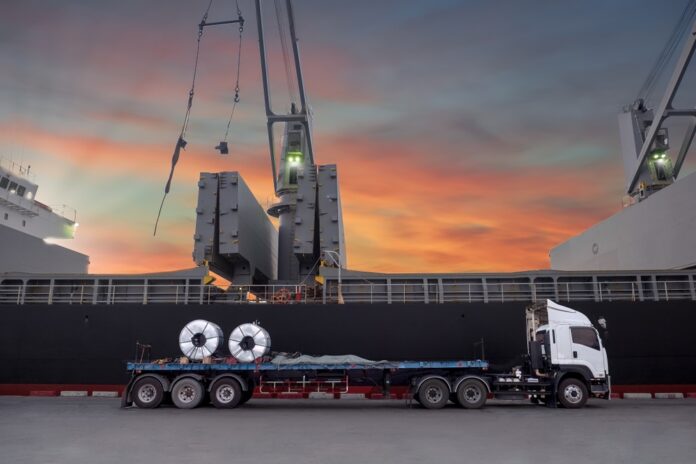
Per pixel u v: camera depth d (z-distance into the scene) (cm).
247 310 2442
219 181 2761
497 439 1219
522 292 2688
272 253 3684
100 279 2669
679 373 2391
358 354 2400
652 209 3173
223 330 2422
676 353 2402
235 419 1590
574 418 1616
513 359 2384
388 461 971
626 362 2400
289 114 3419
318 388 1978
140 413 1742
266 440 1200
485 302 2491
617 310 2448
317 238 2991
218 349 2048
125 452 1052
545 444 1151
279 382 1980
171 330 2427
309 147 3497
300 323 2428
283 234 3359
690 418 1606
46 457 1000
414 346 2403
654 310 2441
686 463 956
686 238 2850
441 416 1677
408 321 2423
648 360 2398
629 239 3403
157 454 1033
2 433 1298
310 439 1216
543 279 2725
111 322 2445
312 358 2002
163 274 2630
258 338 1988
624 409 1872
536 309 2119
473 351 2395
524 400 2225
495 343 2400
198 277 2612
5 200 3369
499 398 1962
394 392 2250
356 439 1216
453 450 1080
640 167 3938
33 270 3122
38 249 3178
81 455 1020
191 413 1755
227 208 2727
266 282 3488
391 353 2400
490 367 2050
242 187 2847
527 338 2147
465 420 1573
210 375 1962
